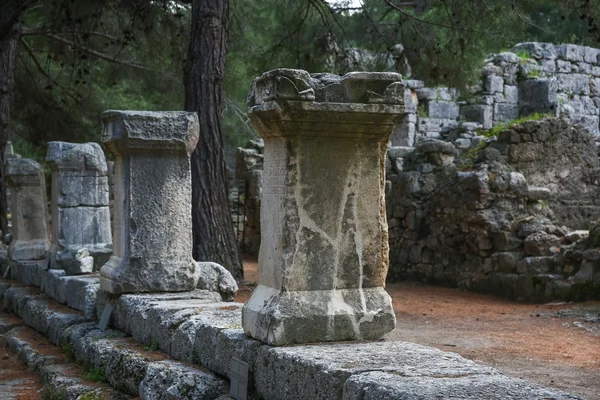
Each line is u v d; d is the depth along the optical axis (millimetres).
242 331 5133
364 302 4809
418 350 4414
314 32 16797
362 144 4859
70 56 19422
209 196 12141
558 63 23984
